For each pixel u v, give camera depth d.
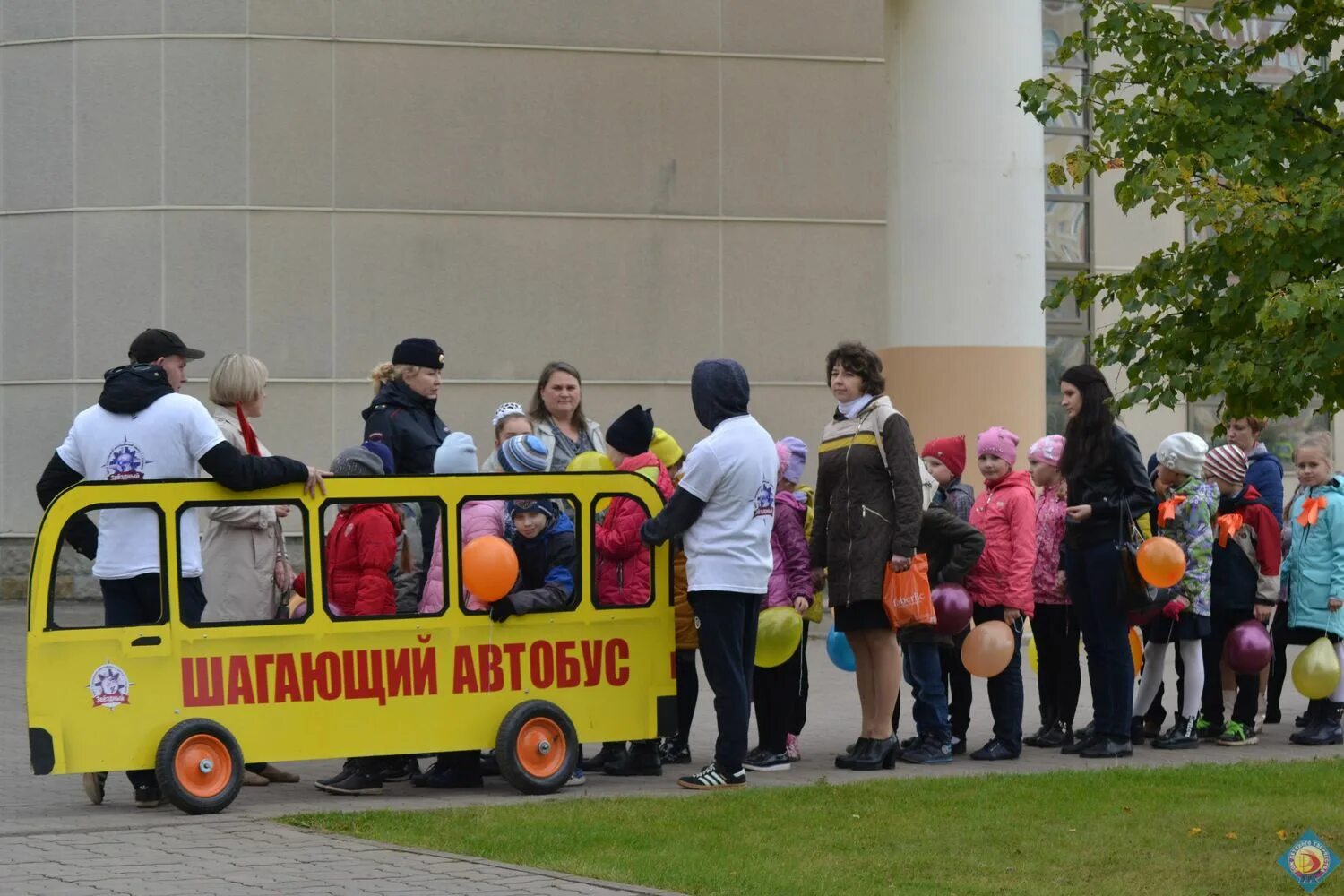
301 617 8.85
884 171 21.56
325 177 20.17
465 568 8.91
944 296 18.16
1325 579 11.62
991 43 18.05
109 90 20.06
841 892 6.76
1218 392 8.05
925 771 10.10
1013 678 10.66
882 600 9.82
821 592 10.59
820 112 21.38
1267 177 7.80
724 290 21.16
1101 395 10.49
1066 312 22.91
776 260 21.30
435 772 9.58
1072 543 10.54
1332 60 8.37
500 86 20.55
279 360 20.11
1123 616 10.50
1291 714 13.36
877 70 21.53
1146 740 11.77
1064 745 11.25
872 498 9.84
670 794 9.12
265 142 20.05
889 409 9.88
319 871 7.04
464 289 20.52
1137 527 10.55
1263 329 7.38
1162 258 8.22
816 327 21.41
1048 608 11.26
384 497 9.02
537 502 9.40
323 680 8.87
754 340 21.23
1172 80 8.29
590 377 20.81
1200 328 8.09
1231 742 11.39
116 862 7.23
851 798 8.88
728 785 9.29
